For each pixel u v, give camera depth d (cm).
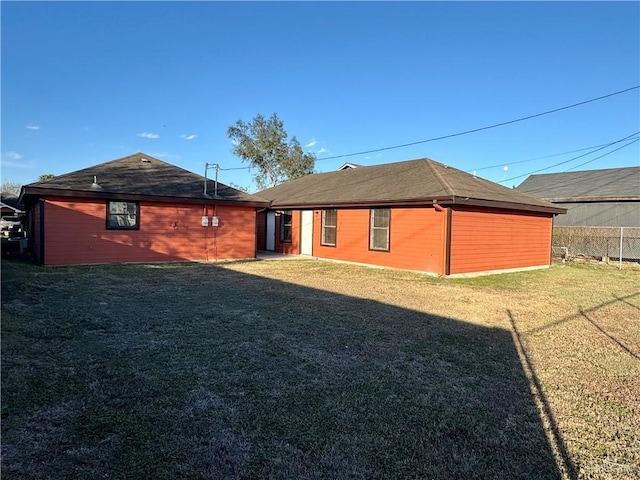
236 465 222
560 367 398
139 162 1494
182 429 259
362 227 1328
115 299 664
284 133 3534
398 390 330
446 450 244
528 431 271
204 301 662
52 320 515
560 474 224
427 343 464
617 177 2161
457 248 1092
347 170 1845
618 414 299
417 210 1152
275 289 802
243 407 292
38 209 1153
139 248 1235
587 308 699
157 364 373
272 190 2088
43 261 1094
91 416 272
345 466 224
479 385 346
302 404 300
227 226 1402
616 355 439
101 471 212
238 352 411
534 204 1324
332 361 395
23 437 243
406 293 801
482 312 641
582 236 1827
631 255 1694
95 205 1162
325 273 1081
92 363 371
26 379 327
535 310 670
